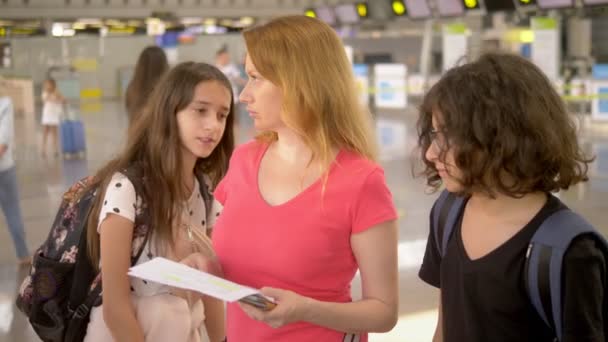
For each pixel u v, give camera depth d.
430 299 5.22
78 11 26.94
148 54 5.02
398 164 11.27
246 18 28.94
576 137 1.61
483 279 1.60
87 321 2.27
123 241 2.15
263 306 1.67
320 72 1.84
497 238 1.62
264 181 1.95
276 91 1.86
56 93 13.17
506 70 1.57
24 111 21.48
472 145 1.53
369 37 25.81
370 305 1.82
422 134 1.72
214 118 2.24
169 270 1.77
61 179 10.56
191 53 30.52
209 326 2.63
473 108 1.54
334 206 1.82
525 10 12.88
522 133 1.52
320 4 26.45
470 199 1.72
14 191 6.14
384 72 21.08
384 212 1.83
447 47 17.39
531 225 1.57
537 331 1.58
